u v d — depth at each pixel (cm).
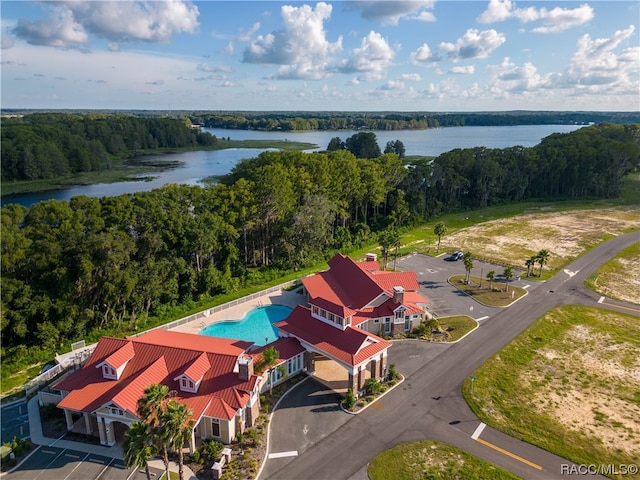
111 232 6334
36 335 5703
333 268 7512
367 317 6109
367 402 4778
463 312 7012
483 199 14900
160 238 6744
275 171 9012
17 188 15675
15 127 18788
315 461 3953
